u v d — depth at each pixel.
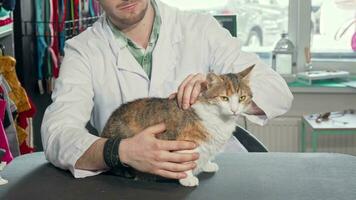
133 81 1.41
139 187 1.02
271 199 0.94
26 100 2.09
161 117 1.06
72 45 1.42
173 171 0.99
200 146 1.04
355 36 3.06
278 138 2.91
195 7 3.10
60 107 1.21
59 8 2.31
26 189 1.02
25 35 2.29
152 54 1.44
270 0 3.07
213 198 0.95
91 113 1.39
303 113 2.96
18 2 2.23
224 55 1.47
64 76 1.31
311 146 2.85
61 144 1.11
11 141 1.98
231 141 1.54
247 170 1.12
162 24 1.47
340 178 1.06
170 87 1.42
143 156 0.99
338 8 3.03
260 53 3.12
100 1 1.32
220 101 1.03
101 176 1.09
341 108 2.94
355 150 2.87
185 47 1.48
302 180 1.05
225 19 2.61
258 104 1.23
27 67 2.33
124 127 1.12
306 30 3.05
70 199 0.96
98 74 1.39
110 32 1.42
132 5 1.30
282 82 1.35
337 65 3.10
